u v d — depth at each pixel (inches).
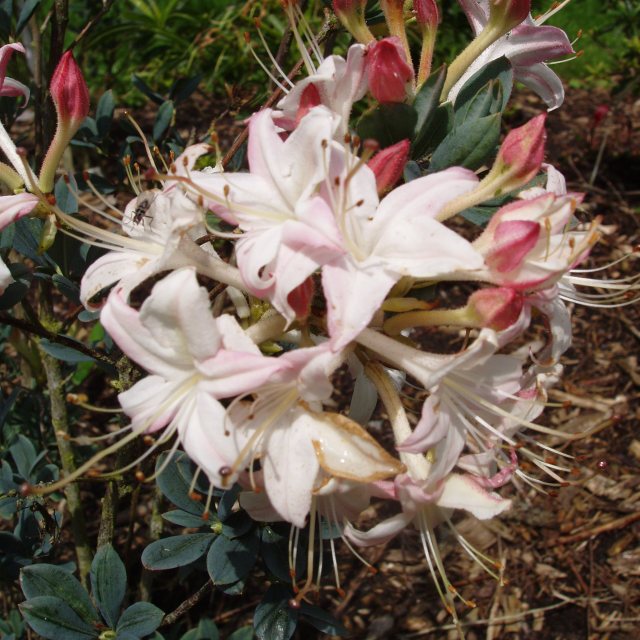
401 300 8.6
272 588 10.6
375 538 8.6
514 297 8.0
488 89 9.5
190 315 7.9
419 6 9.4
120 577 10.5
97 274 9.1
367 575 17.6
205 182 8.5
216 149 9.2
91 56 29.2
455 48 28.2
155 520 15.0
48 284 13.5
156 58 31.2
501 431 9.2
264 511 8.8
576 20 37.5
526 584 17.6
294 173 8.5
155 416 8.2
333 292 7.8
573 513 18.9
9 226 10.9
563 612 17.2
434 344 23.0
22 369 16.6
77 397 8.5
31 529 12.7
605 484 19.5
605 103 34.7
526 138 8.5
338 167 8.3
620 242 26.9
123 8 32.8
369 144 7.9
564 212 8.4
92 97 29.8
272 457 8.0
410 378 18.6
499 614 17.1
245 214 8.5
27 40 18.5
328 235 7.8
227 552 10.1
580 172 30.4
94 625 10.5
